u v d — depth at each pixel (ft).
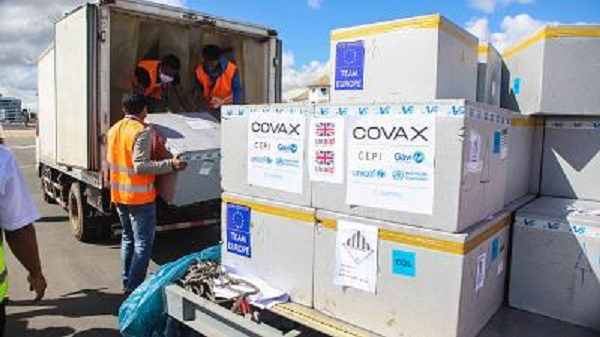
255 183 8.12
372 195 6.50
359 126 6.56
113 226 17.08
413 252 6.18
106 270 16.26
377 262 6.52
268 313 7.90
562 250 7.03
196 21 17.01
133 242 13.56
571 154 8.51
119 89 17.63
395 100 7.01
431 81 6.63
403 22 6.86
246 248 8.40
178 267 9.18
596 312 6.81
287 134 7.50
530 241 7.29
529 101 8.36
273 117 7.69
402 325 6.37
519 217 7.37
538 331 6.76
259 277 8.22
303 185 7.35
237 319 7.18
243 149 8.30
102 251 18.44
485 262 6.57
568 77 7.72
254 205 8.14
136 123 12.69
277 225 7.79
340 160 6.82
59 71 18.19
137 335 8.89
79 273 15.92
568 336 6.64
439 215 5.92
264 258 8.09
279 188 7.72
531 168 8.94
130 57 17.71
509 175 7.83
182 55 19.17
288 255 7.67
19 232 6.56
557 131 8.63
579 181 8.46
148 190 12.80
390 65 7.04
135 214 12.84
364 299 6.73
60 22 17.65
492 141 6.65
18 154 65.31
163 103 17.87
